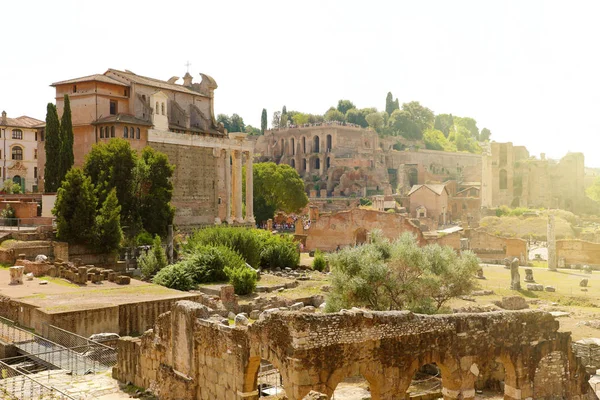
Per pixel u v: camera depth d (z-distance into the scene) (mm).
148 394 29141
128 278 50000
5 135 121812
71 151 79000
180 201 90188
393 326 24469
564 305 58938
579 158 176375
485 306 51344
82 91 86562
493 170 178000
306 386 21922
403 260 45125
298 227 104812
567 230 126062
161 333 29422
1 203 71500
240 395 24562
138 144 84625
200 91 108750
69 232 60594
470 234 100938
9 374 30453
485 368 34625
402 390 24688
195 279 56750
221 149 97750
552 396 29328
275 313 23016
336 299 44562
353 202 177750
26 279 49219
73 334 32781
